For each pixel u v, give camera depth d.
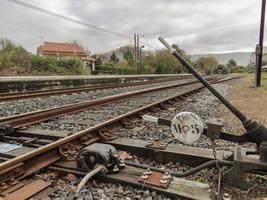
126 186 2.97
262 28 19.23
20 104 9.12
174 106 9.04
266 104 9.30
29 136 4.96
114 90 15.26
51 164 3.46
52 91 12.90
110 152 3.15
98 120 6.39
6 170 2.90
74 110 7.59
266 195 2.85
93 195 2.79
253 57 21.38
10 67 25.81
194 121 3.15
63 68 30.48
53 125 5.79
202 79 3.01
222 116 7.42
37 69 27.98
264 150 2.74
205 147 4.34
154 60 61.84
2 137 4.61
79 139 4.12
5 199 2.59
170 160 3.81
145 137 4.86
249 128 2.89
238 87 19.91
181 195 2.69
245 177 3.22
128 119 6.04
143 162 3.86
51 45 67.75
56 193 2.86
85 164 3.16
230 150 4.12
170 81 29.20
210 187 2.85
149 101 10.14
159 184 2.85
